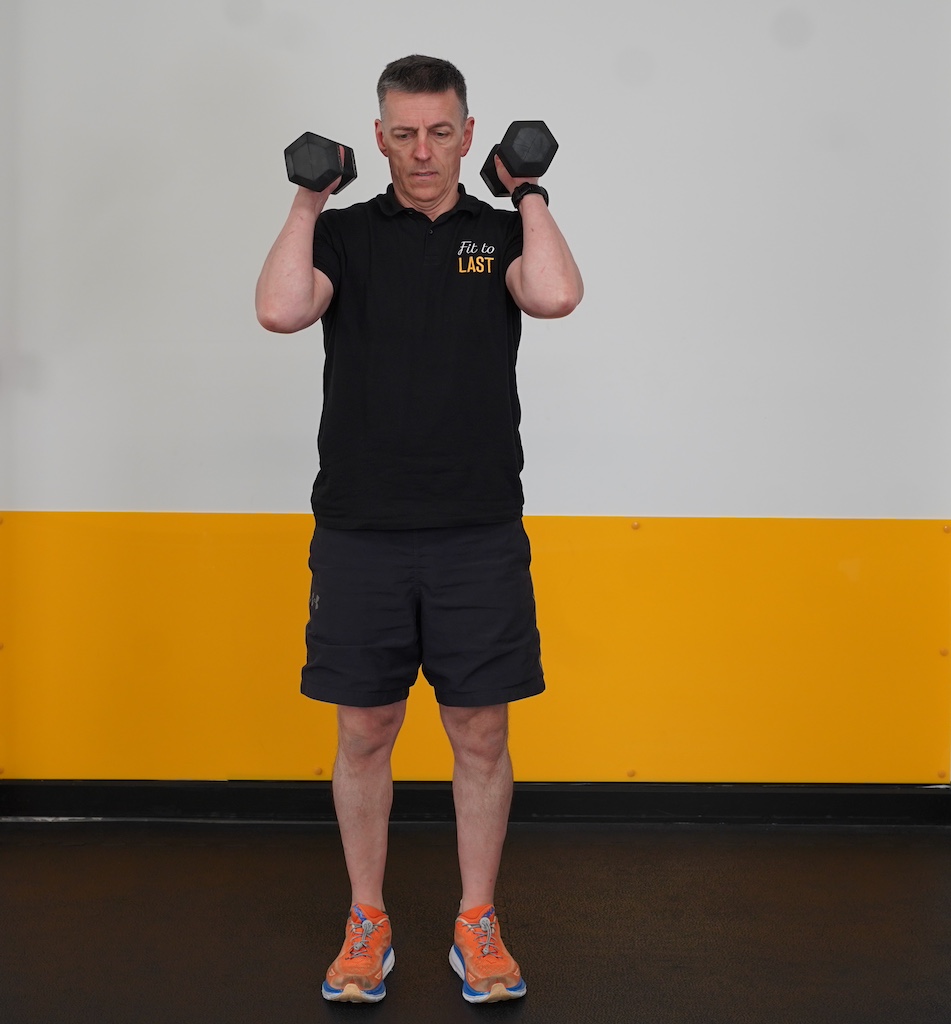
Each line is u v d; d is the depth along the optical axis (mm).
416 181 1797
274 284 1733
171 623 2697
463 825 1937
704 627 2715
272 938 2098
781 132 2650
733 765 2729
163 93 2633
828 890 2330
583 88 2637
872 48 2635
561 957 2023
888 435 2703
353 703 1836
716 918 2188
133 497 2689
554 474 2697
